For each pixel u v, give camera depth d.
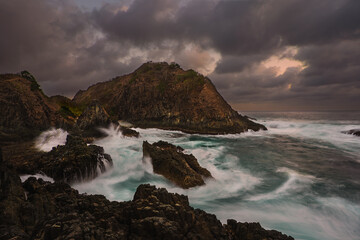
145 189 11.77
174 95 67.06
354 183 18.59
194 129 53.91
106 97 93.00
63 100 58.31
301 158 28.20
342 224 12.16
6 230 7.94
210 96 61.47
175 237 8.12
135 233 8.45
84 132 33.81
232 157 28.72
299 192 16.59
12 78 44.12
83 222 7.67
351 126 56.19
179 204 10.22
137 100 72.31
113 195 15.82
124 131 39.97
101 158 20.42
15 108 36.94
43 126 39.00
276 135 50.25
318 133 50.41
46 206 10.59
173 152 21.58
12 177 11.23
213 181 18.88
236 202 14.89
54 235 6.91
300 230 11.51
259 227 9.83
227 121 54.81
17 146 26.70
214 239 9.05
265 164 25.23
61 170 17.30
